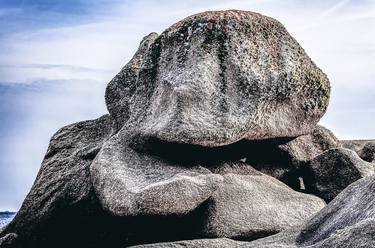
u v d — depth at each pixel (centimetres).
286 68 2034
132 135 2023
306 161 2381
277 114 2072
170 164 1942
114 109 2294
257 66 2003
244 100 1950
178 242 1622
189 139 1855
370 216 1210
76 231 2005
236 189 1944
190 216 1842
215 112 1909
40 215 2031
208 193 1783
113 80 2356
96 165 1933
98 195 1894
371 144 2684
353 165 2189
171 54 2089
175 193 1714
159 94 2012
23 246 2027
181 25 2108
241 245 1562
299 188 2367
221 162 2097
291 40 2136
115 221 1925
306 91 2123
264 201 1934
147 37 2517
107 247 1934
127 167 1905
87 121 2391
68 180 2077
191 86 1917
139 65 2377
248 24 2070
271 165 2353
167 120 1886
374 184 1322
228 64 1991
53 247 2016
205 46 2012
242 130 1928
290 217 1889
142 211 1709
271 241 1508
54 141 2314
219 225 1795
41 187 2108
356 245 1045
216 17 2069
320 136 2527
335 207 1417
